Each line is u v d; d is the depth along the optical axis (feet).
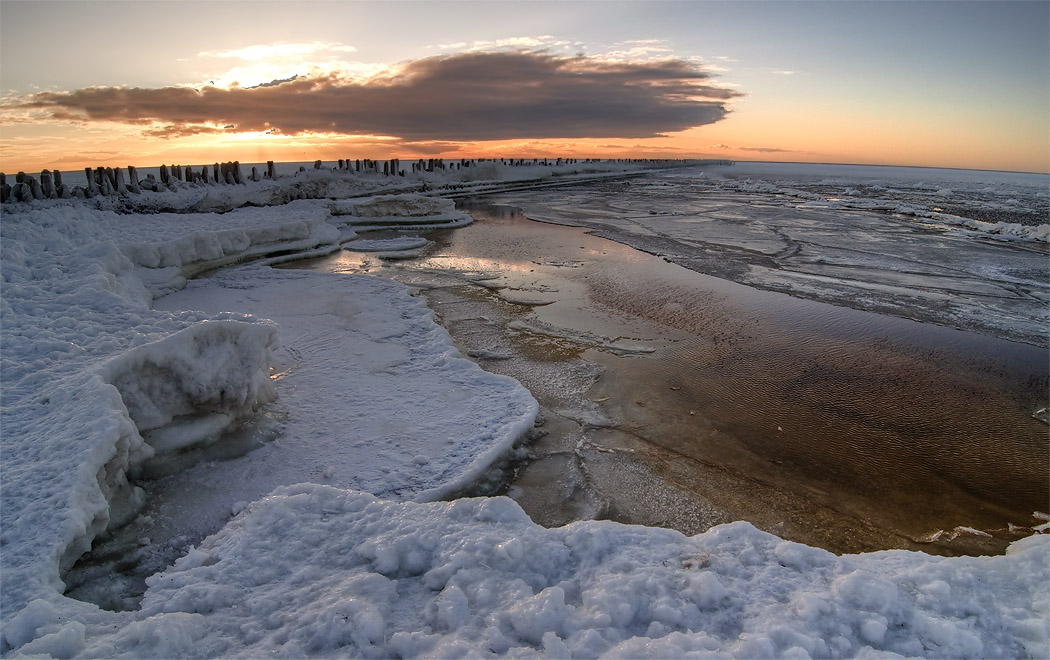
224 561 11.16
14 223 35.47
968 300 38.40
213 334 18.89
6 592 10.17
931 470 19.17
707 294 39.06
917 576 10.60
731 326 32.68
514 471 18.61
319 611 9.58
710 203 96.89
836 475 18.79
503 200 102.83
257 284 37.40
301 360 25.35
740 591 10.27
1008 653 8.95
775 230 66.44
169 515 15.34
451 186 111.75
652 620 9.61
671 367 26.99
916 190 135.23
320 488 13.53
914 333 31.99
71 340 20.38
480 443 19.02
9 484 12.71
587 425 21.59
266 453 18.28
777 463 19.40
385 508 12.75
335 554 11.44
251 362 19.66
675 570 10.85
